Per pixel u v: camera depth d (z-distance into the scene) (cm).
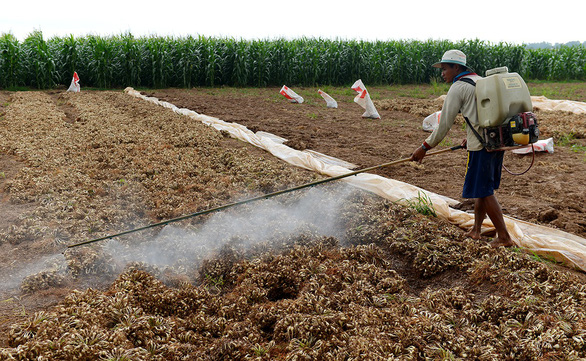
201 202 612
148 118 1213
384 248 480
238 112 1438
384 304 363
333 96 1989
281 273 409
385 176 750
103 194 662
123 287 387
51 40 2241
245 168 764
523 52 2781
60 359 283
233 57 2369
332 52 2506
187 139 976
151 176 734
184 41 2298
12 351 286
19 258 459
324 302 357
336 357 294
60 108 1487
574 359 275
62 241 491
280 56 2431
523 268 391
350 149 951
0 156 855
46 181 680
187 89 2217
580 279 404
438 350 295
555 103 1576
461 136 1087
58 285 405
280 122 1270
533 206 596
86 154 852
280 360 302
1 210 591
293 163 815
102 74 2170
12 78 2014
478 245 440
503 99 390
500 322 330
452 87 430
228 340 315
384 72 2575
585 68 2803
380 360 284
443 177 737
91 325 321
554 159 850
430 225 502
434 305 354
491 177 431
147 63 2208
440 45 2669
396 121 1310
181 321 348
